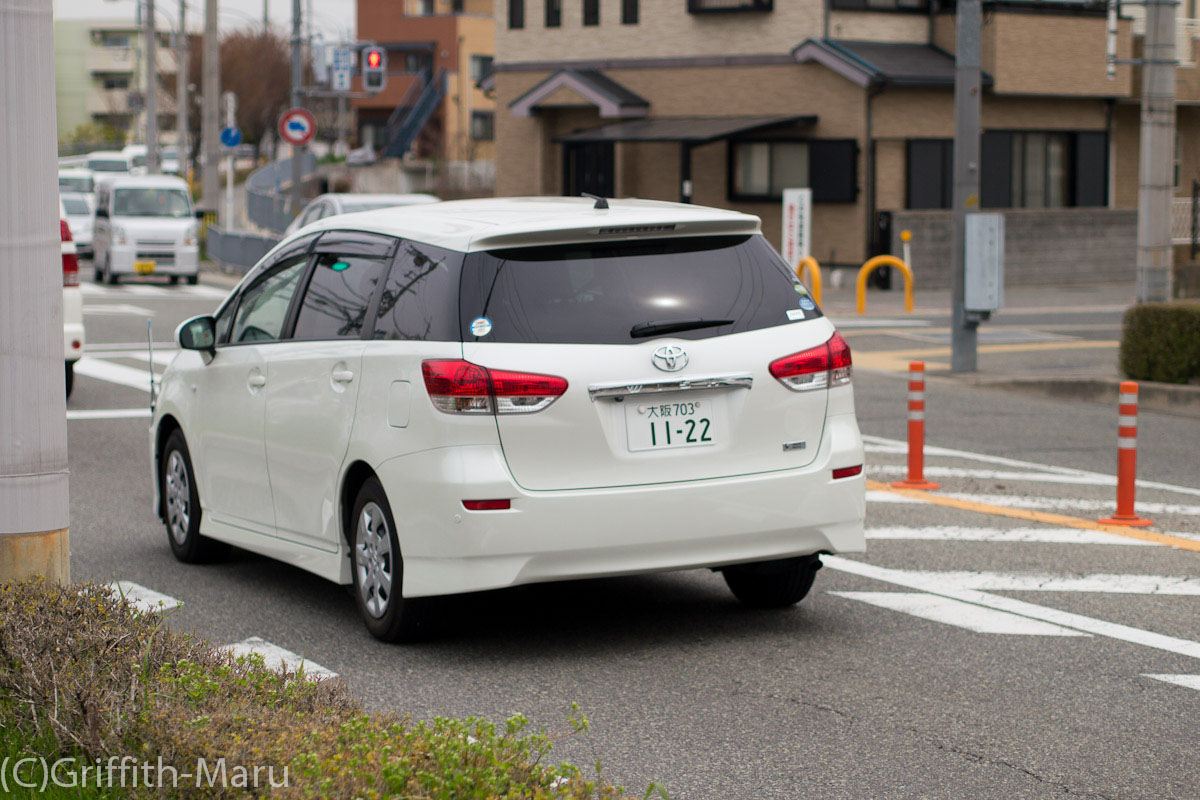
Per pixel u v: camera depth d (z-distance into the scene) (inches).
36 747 235.9
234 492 410.6
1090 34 1686.8
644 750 283.7
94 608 269.1
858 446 359.3
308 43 1846.7
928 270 1598.2
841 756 280.1
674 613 387.5
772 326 350.3
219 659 259.8
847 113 1624.0
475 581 328.5
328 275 382.0
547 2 1899.6
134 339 1065.5
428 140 3435.0
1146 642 357.1
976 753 281.7
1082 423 743.7
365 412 348.5
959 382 886.4
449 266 337.7
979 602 395.2
